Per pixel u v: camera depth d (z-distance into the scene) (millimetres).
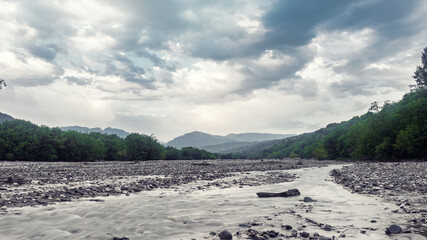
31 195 12219
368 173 24891
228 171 31250
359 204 10438
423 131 60688
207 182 19703
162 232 6754
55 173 24625
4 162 44625
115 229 7062
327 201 11273
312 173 29750
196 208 9883
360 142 80375
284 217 8320
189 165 44781
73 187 15258
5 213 8844
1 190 13805
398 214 8484
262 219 8055
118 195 13117
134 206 10188
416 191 13320
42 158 60531
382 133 72688
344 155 106000
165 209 9664
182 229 7031
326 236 6191
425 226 6934
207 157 145875
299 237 6148
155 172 28188
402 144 62406
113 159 82188
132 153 84250
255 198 12250
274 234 6297
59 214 8758
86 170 29453
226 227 7203
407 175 21531
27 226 7398
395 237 6047
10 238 6410
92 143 69750
